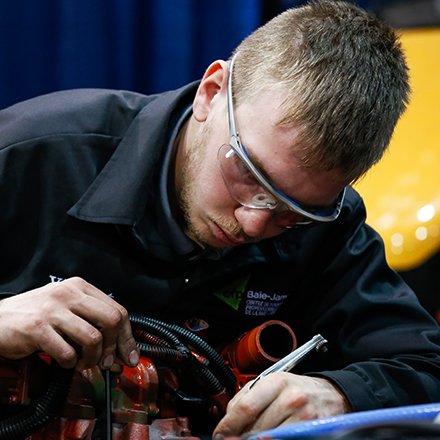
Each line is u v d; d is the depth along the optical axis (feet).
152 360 6.23
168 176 6.75
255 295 7.31
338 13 6.27
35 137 6.57
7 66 11.69
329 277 7.39
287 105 5.70
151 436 6.03
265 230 6.11
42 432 5.66
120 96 7.14
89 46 11.67
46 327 5.43
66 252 6.59
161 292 6.86
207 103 6.42
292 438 4.15
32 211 6.59
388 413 4.50
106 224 6.64
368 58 5.97
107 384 5.61
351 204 7.45
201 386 6.46
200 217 6.29
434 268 9.89
